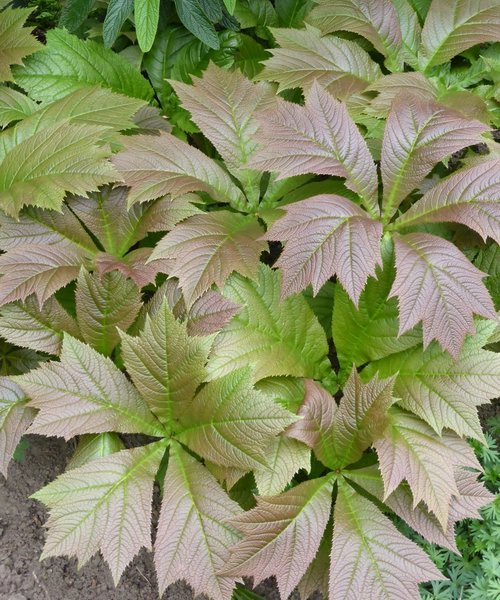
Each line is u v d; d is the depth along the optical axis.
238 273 0.97
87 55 1.19
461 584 1.04
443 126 0.96
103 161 0.97
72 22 1.21
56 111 1.09
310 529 0.90
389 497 0.94
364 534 0.91
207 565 0.87
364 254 0.89
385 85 1.10
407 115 0.97
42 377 0.90
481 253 1.09
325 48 1.15
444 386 0.94
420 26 1.26
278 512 0.89
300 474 1.06
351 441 0.94
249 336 0.96
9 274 0.92
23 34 1.14
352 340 1.02
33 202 0.94
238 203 1.05
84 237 1.02
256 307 0.97
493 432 1.17
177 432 0.96
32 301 0.94
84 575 1.11
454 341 0.88
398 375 0.98
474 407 0.92
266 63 1.13
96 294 0.94
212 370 0.93
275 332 0.98
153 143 1.02
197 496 0.90
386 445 0.91
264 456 0.87
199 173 1.03
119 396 0.93
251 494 1.01
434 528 0.93
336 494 1.02
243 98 1.09
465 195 0.93
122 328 0.96
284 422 0.86
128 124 1.08
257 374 0.95
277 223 0.90
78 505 0.87
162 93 1.28
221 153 1.06
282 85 1.11
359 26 1.17
